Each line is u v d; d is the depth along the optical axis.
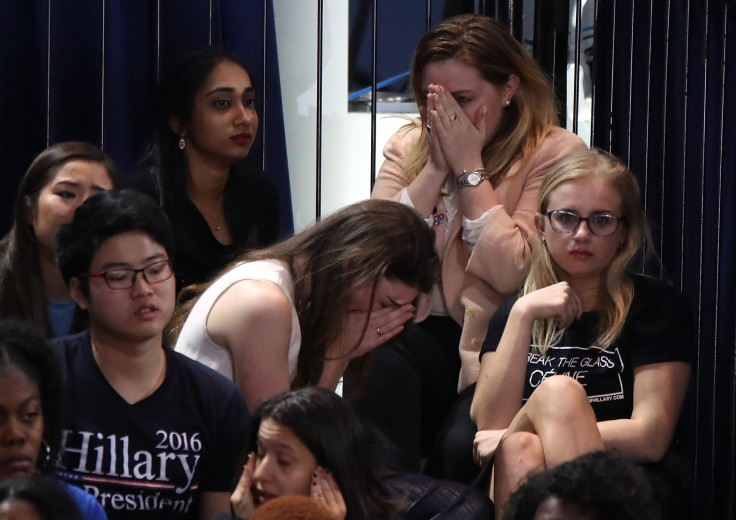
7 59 11.71
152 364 7.70
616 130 13.55
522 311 9.73
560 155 11.02
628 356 9.80
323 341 8.50
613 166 10.02
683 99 13.49
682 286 13.42
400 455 9.95
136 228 7.59
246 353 8.33
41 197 9.57
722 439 13.32
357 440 7.13
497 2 13.34
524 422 9.12
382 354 10.48
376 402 10.34
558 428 8.80
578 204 9.85
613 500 5.86
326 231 8.58
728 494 13.18
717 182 13.45
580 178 9.91
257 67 13.28
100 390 7.59
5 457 6.75
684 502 9.52
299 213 14.49
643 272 11.66
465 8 14.20
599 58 13.61
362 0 14.37
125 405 7.60
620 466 6.07
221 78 11.44
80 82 12.09
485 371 9.90
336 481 7.03
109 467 7.53
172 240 7.83
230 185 11.73
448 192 11.09
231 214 11.70
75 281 7.62
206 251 11.34
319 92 12.13
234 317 8.34
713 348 13.36
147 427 7.61
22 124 11.85
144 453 7.59
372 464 7.25
